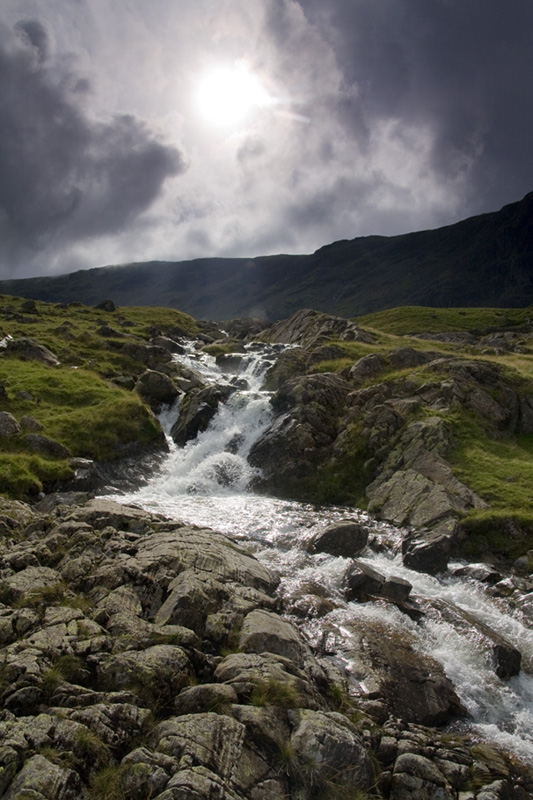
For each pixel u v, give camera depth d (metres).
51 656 12.08
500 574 21.98
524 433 34.97
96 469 32.06
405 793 10.73
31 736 9.79
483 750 12.66
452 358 43.84
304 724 11.05
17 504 24.30
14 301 94.69
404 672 15.09
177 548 18.14
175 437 39.78
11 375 41.69
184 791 8.84
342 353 50.31
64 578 16.27
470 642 16.80
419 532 25.05
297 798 9.93
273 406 39.72
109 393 41.34
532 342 78.25
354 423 36.34
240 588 16.81
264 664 12.77
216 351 66.00
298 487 32.97
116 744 10.11
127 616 14.21
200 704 11.29
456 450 31.45
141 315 93.62
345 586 19.84
